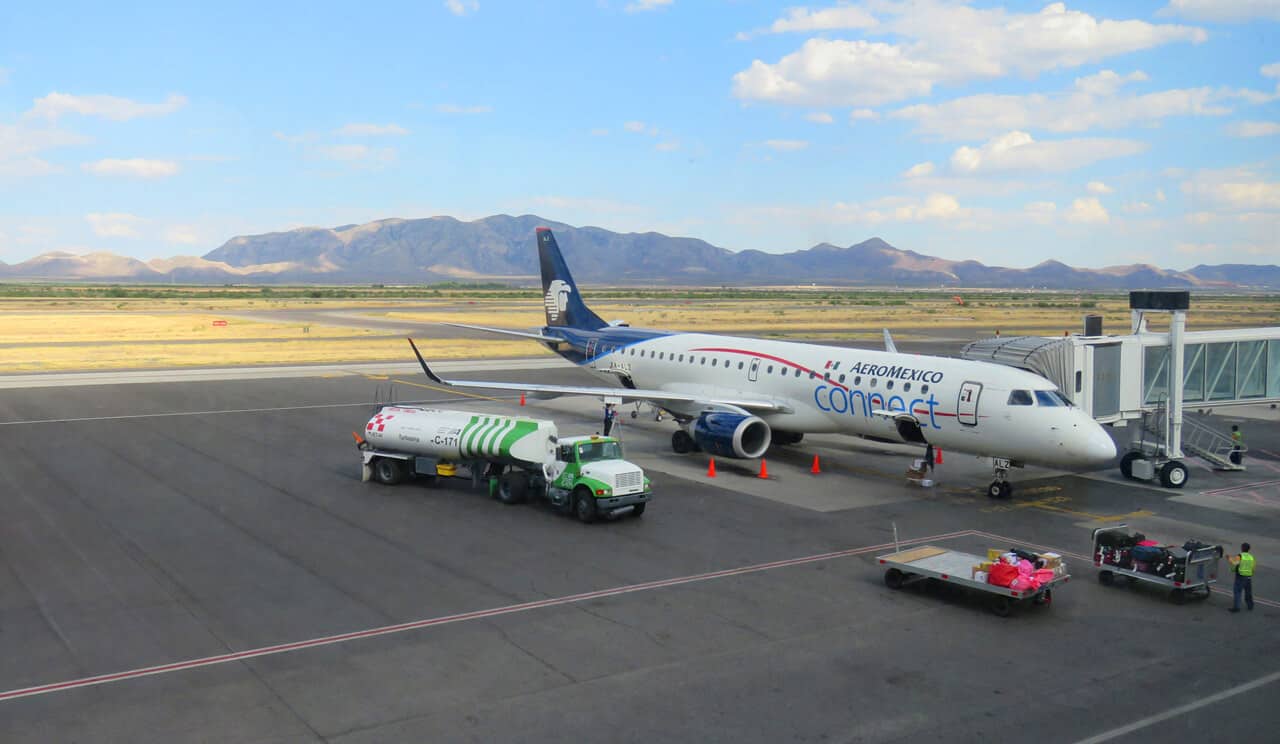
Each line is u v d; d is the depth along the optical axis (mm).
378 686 16641
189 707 15680
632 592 22250
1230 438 46219
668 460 40000
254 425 47750
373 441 34156
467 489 33844
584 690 16562
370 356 86812
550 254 53938
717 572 23969
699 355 44062
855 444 44500
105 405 54250
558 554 25453
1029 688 16906
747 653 18453
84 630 19328
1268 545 27031
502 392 62906
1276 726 15422
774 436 42500
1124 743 14750
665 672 17438
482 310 181875
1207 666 18078
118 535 26844
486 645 18719
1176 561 22031
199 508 30234
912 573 22344
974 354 40562
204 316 153875
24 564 24000
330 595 21766
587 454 29703
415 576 23312
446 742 14516
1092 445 30000
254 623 19844
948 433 33062
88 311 167000
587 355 50750
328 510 30234
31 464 37281
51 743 14305
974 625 20328
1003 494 32844
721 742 14617
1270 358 39969
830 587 22859
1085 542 27266
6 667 17312
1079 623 20562
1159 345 37500
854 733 14977
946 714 15734
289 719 15266
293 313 166875
